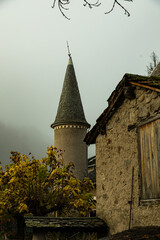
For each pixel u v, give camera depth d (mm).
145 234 5352
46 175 14773
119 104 7727
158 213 5855
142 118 6785
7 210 15055
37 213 14391
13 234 16688
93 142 9234
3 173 14922
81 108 29781
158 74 9219
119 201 7348
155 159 6188
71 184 14383
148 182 6352
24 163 14406
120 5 3881
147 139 6531
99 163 8594
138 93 6977
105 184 8117
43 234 8055
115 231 7379
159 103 6215
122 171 7375
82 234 8570
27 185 14453
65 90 30312
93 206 14547
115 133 7883
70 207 14844
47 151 14938
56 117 29250
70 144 27797
